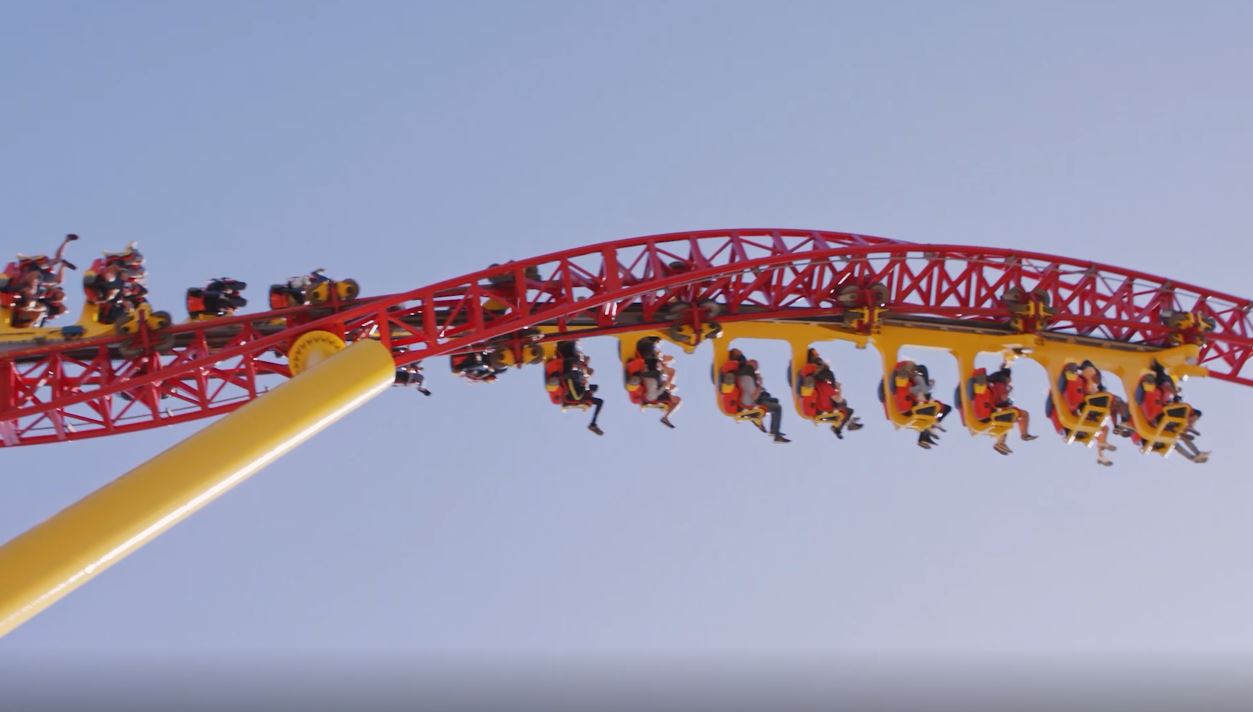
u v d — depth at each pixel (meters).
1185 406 42.53
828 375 39.38
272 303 36.91
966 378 40.88
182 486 20.28
